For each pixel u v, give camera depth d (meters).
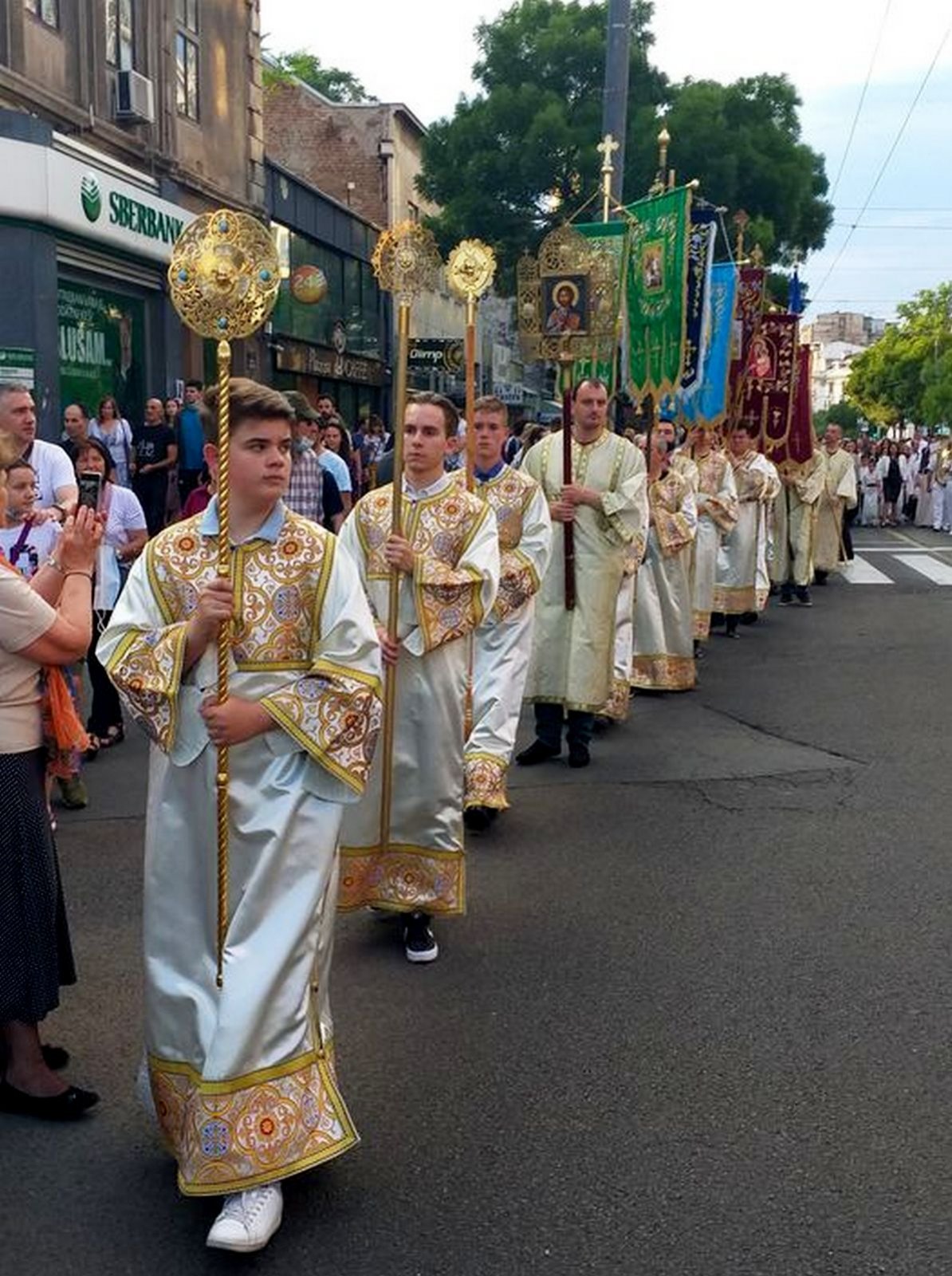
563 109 26.22
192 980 3.11
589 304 7.47
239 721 3.01
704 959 4.66
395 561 4.60
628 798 6.72
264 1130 2.94
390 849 4.69
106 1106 3.67
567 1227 3.11
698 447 11.30
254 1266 2.97
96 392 15.61
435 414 4.91
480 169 26.72
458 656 4.74
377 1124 3.57
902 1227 3.11
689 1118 3.60
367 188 34.47
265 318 3.10
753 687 9.79
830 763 7.41
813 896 5.27
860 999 4.33
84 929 4.92
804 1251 3.02
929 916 5.05
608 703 7.90
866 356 69.75
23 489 5.56
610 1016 4.22
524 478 6.17
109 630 3.17
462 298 6.77
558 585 7.21
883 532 26.84
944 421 54.09
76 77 14.92
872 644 11.85
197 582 3.14
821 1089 3.74
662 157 11.34
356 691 3.10
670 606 9.35
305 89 34.56
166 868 3.13
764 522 12.96
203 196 18.55
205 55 18.58
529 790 6.87
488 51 27.33
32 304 13.32
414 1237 3.08
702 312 11.11
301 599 3.15
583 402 7.28
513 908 5.19
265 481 3.11
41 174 13.15
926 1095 3.71
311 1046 3.07
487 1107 3.66
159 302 17.05
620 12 13.25
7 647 3.35
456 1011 4.27
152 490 13.29
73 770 3.71
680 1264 2.97
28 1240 3.07
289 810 3.07
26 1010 3.50
